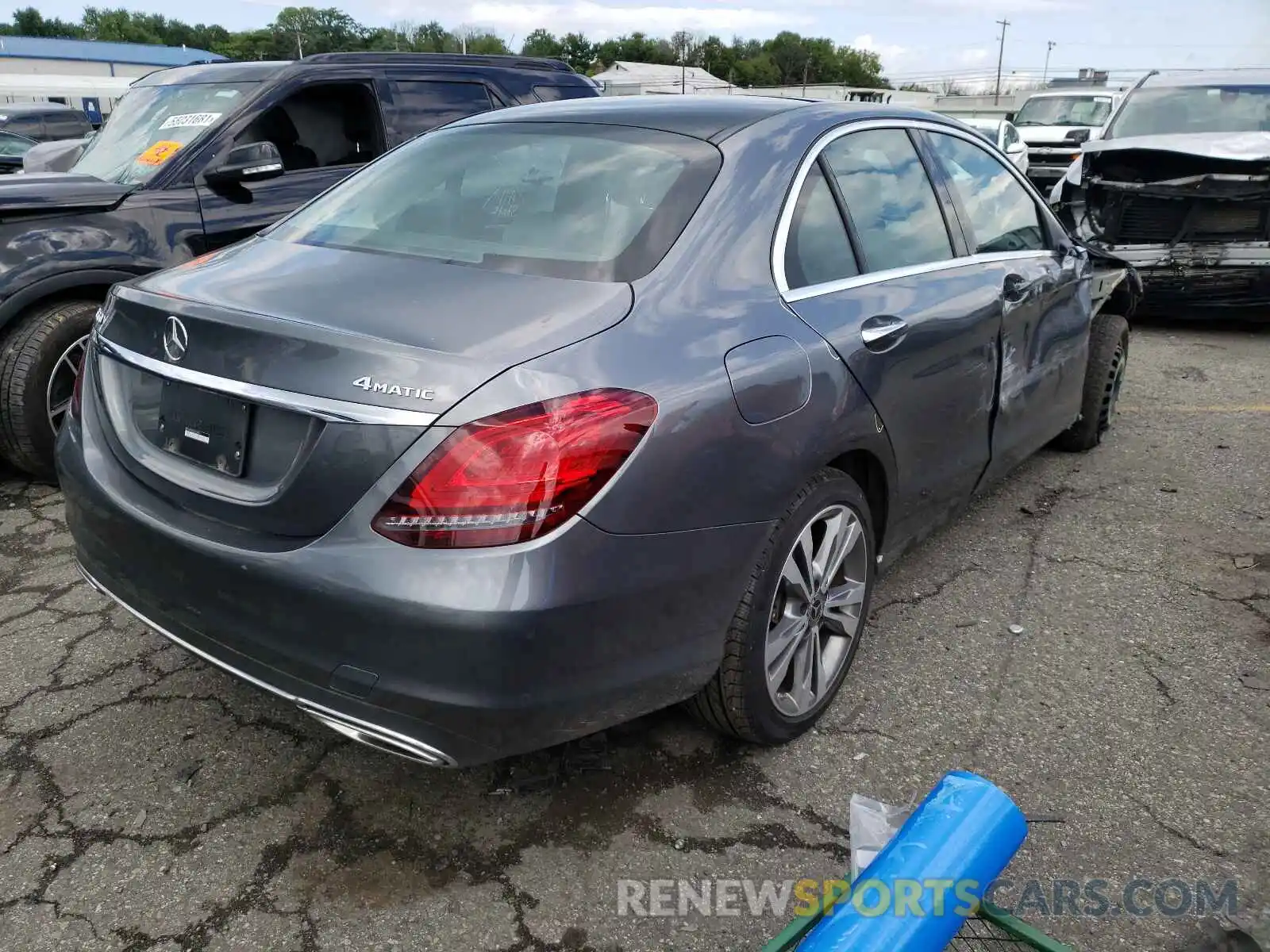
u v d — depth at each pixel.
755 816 2.38
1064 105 16.16
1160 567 3.69
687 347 2.12
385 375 1.87
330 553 1.89
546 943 2.02
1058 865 2.23
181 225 4.57
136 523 2.20
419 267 2.33
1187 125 8.20
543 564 1.84
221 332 2.09
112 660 3.01
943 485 3.15
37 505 4.18
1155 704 2.85
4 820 2.34
